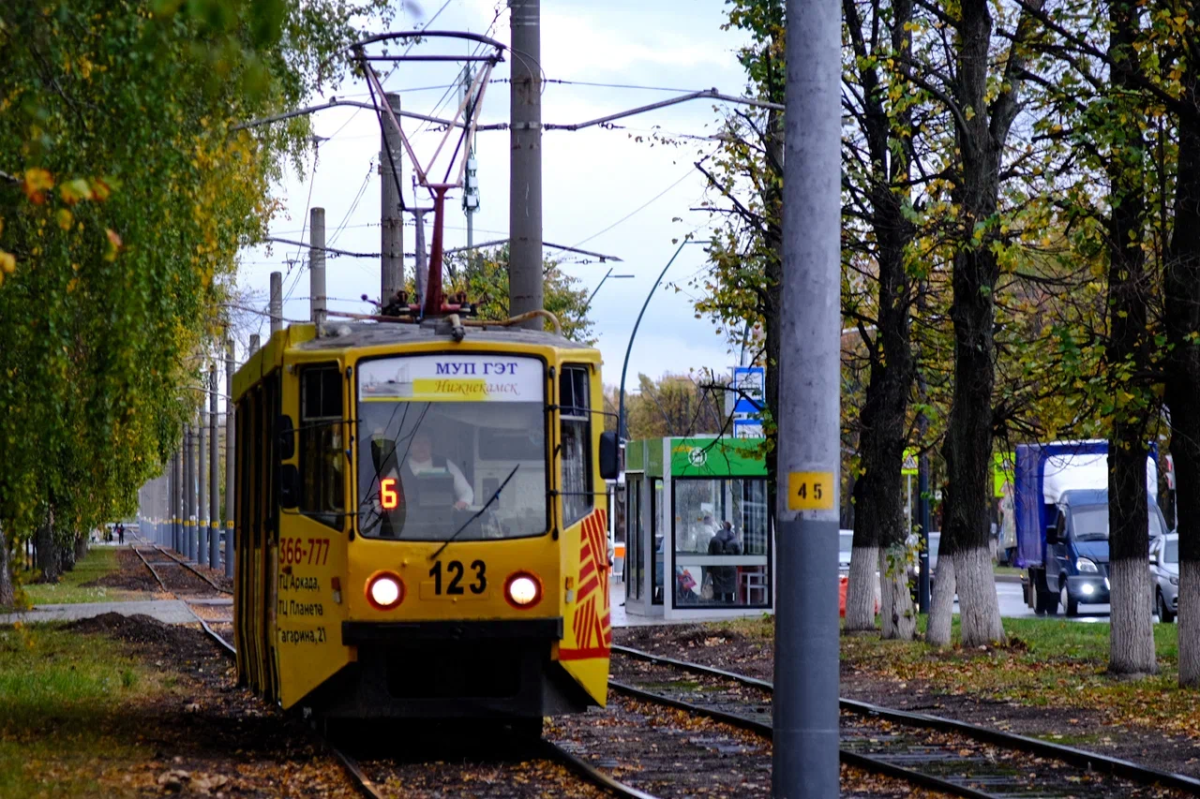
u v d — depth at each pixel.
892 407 76.06
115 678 59.00
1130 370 52.50
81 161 32.12
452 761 38.19
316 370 38.84
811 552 28.97
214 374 132.50
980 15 64.25
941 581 71.75
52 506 53.34
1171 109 52.50
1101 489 114.19
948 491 71.88
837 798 28.91
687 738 43.78
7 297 34.44
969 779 35.22
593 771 35.19
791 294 29.23
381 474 37.66
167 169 32.91
